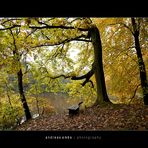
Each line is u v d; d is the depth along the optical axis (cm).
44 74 1462
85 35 1213
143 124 707
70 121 844
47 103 1714
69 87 1680
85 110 998
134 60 1312
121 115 795
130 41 1284
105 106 1010
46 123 862
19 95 1491
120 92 1447
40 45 1202
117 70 1392
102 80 1138
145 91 1183
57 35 1196
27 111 1490
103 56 1366
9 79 1484
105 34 1306
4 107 1429
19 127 945
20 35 1170
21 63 1299
